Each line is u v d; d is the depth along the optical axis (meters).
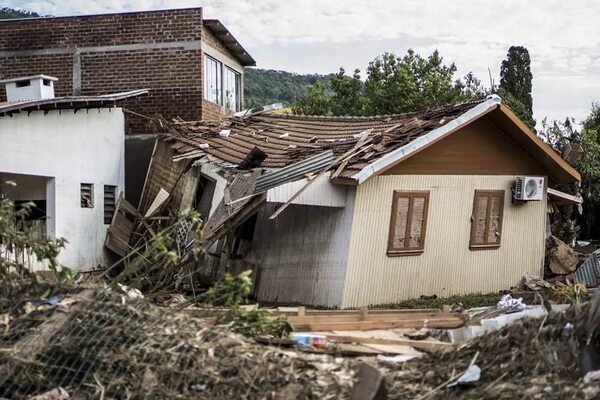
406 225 13.28
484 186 14.70
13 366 5.38
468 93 32.25
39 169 12.88
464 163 14.27
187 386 5.20
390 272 13.09
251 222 14.93
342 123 16.91
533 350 5.50
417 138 12.66
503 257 15.21
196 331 5.73
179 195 15.24
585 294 9.69
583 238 28.61
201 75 18.16
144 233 15.05
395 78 30.94
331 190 12.44
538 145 14.82
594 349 5.42
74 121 13.81
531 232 15.73
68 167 13.66
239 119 18.41
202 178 15.37
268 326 6.46
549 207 18.56
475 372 5.43
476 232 14.59
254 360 5.45
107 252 14.77
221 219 12.95
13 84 15.59
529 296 12.40
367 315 7.82
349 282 12.37
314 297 12.85
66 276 6.86
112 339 5.55
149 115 18.27
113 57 18.52
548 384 5.12
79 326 5.68
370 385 4.81
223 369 5.32
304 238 13.40
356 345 6.62
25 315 6.00
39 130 12.87
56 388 5.25
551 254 16.62
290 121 18.20
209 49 18.91
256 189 12.34
